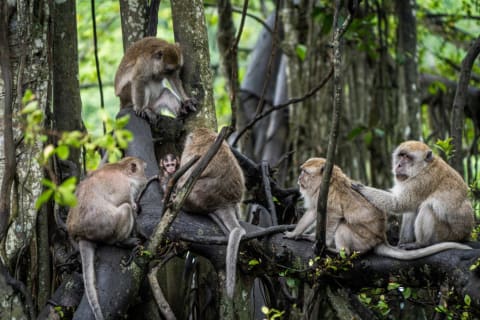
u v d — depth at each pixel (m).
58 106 14.14
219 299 11.80
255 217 13.87
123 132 8.11
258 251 11.38
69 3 14.41
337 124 9.99
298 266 11.24
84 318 10.82
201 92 14.20
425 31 25.20
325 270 10.87
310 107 21.95
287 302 13.76
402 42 21.42
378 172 21.75
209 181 11.68
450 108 23.64
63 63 14.23
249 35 29.69
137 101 14.30
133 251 11.12
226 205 11.75
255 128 23.53
